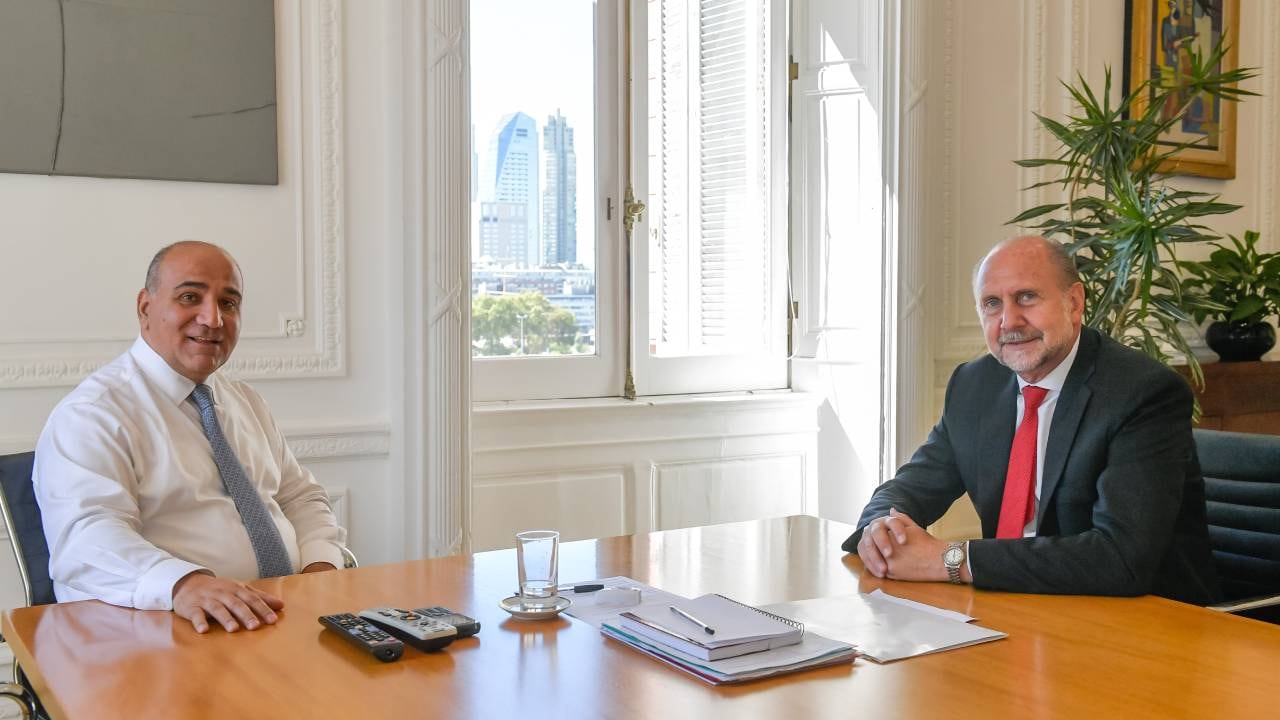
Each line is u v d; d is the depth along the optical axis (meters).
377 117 3.32
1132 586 1.80
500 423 3.81
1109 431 2.02
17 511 2.08
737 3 4.45
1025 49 4.52
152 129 2.99
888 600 1.74
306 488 2.52
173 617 1.67
